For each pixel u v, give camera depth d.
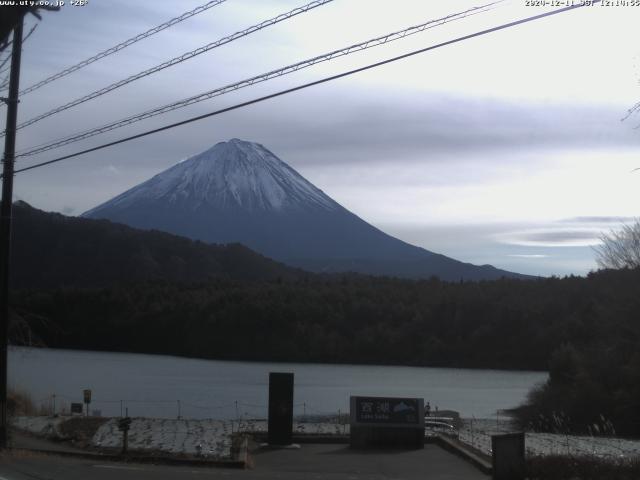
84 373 76.69
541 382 60.19
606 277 47.91
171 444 22.91
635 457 16.73
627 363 40.38
